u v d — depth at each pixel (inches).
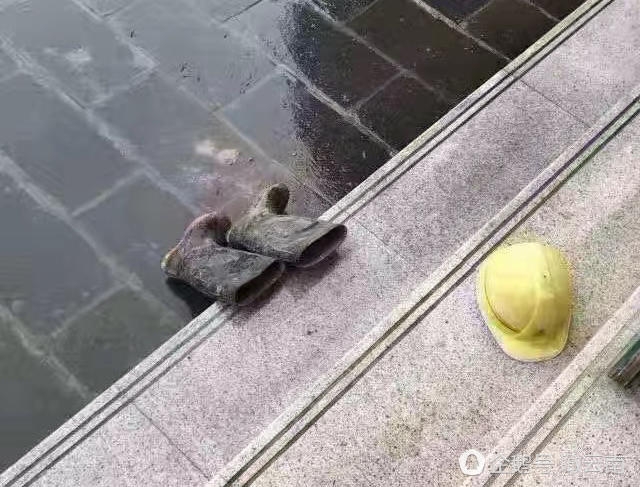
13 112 98.0
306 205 93.6
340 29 108.1
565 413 61.8
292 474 66.8
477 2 111.4
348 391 70.6
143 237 90.4
